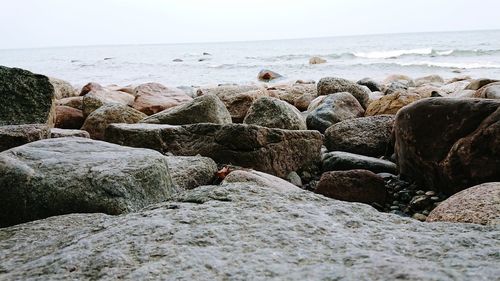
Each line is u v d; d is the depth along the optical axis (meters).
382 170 5.86
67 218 2.37
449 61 31.81
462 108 4.80
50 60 72.25
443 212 3.19
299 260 1.43
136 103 11.09
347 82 12.22
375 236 1.65
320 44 84.50
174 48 118.44
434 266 1.33
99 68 45.47
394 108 8.91
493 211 2.95
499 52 33.88
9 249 1.77
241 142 5.80
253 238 1.60
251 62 41.94
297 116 8.05
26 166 3.49
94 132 8.43
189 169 4.98
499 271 1.28
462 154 4.59
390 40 82.38
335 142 7.08
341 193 5.03
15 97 7.36
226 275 1.35
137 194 3.49
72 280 1.37
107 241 1.62
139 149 4.23
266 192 2.16
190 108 7.98
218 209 1.90
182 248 1.52
